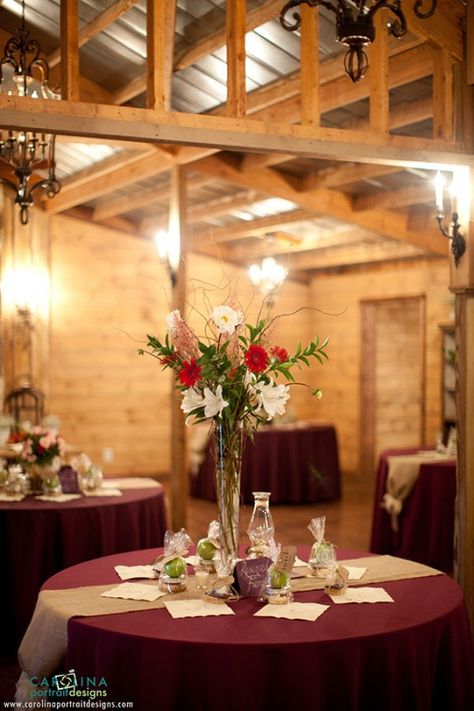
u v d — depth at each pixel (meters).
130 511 4.61
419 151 3.78
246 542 3.71
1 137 4.74
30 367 8.62
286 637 2.36
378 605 2.66
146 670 2.34
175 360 2.84
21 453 4.85
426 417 9.20
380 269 9.91
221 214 8.24
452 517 5.72
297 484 8.56
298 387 11.08
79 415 9.63
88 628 2.46
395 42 4.38
